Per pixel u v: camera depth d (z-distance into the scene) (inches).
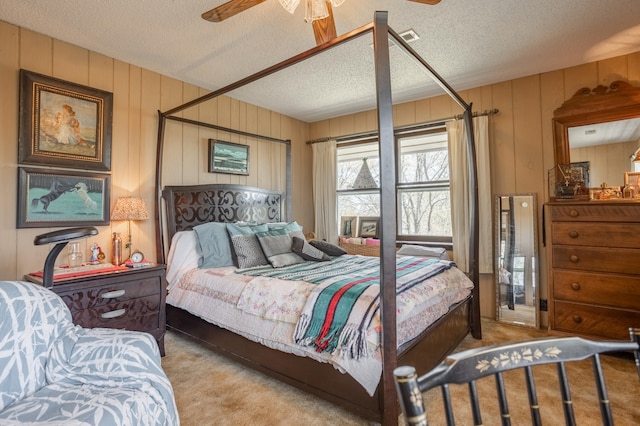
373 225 174.1
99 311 90.1
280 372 83.7
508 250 135.6
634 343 29.9
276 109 174.4
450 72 129.6
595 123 122.0
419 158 163.0
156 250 125.7
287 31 100.8
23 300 55.1
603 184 119.0
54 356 53.5
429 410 75.6
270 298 87.0
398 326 72.4
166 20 94.5
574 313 108.3
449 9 90.4
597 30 101.2
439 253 142.0
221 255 120.7
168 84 132.1
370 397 68.2
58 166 103.0
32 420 41.3
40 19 93.2
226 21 95.3
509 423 26.1
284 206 175.3
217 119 150.0
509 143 137.2
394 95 153.5
